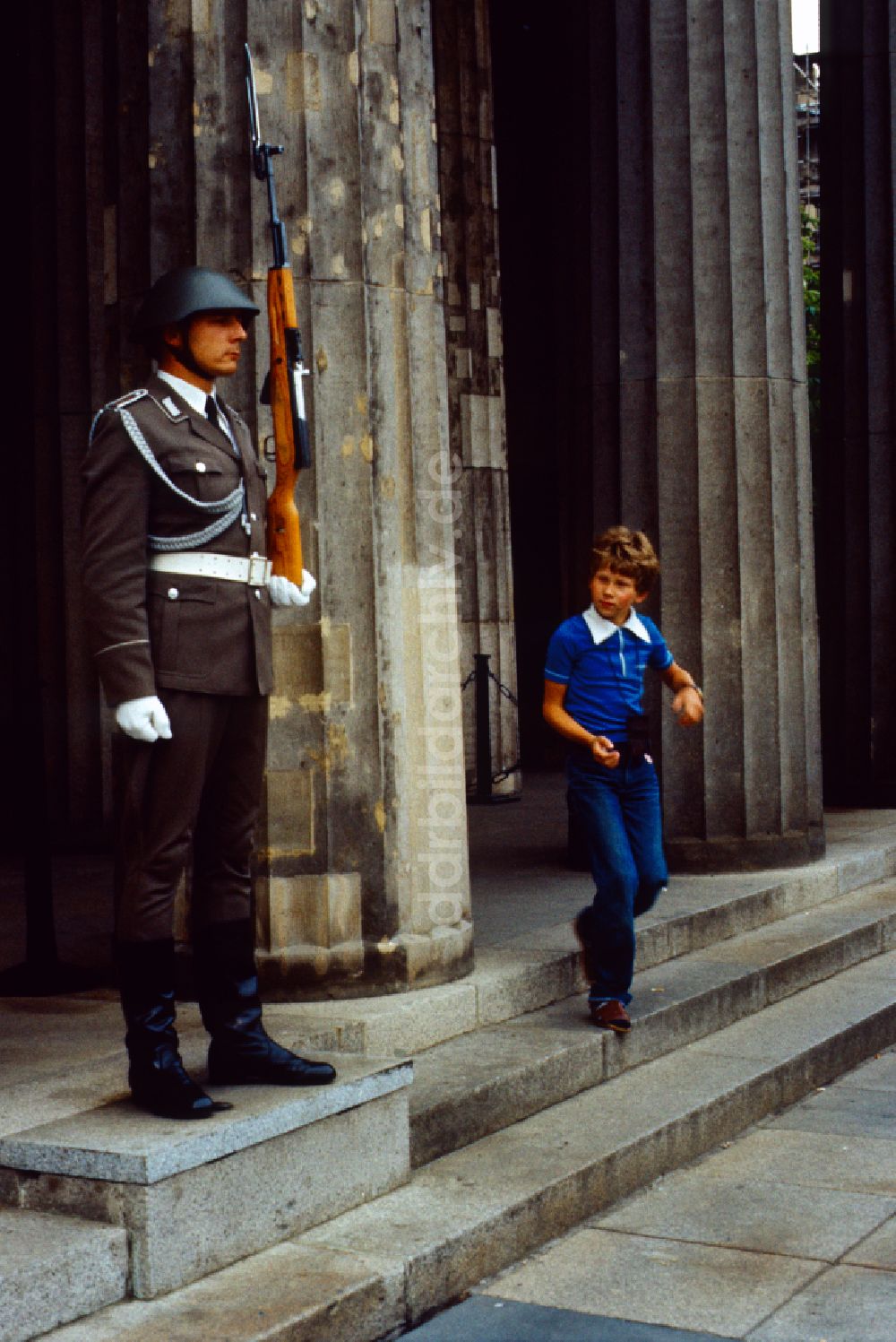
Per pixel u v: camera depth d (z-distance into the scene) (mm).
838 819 12398
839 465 13547
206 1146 4312
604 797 6465
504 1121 5785
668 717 9523
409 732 6418
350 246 6316
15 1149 4312
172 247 6418
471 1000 6387
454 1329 4496
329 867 6230
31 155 10625
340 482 6289
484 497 14594
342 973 6219
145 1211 4148
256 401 6293
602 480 9781
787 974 7969
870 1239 5199
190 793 4562
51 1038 5547
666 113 9555
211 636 4547
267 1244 4559
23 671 6617
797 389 9977
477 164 14477
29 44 10641
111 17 10508
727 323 9547
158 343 4652
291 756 6242
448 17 14273
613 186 9711
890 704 13305
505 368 18312
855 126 13383
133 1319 4043
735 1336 4457
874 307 13352
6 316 7281
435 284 6641
